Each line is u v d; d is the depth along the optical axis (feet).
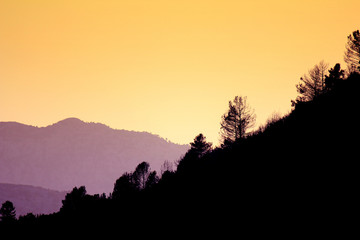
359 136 205.98
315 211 166.30
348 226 148.36
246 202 209.56
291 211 175.63
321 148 214.28
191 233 214.28
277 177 213.46
